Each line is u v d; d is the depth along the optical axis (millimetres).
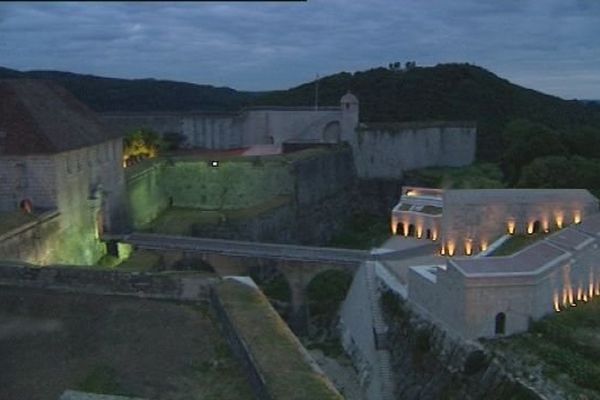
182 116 81062
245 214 58938
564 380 28031
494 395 29312
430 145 84688
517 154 67562
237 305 19469
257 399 15172
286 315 45625
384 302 41188
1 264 23688
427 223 54312
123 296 21922
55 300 21562
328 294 48625
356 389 38250
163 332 19156
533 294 33500
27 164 40281
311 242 68688
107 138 50000
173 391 15883
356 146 81188
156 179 64188
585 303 37000
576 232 40531
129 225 55688
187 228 54250
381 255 46906
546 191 49156
